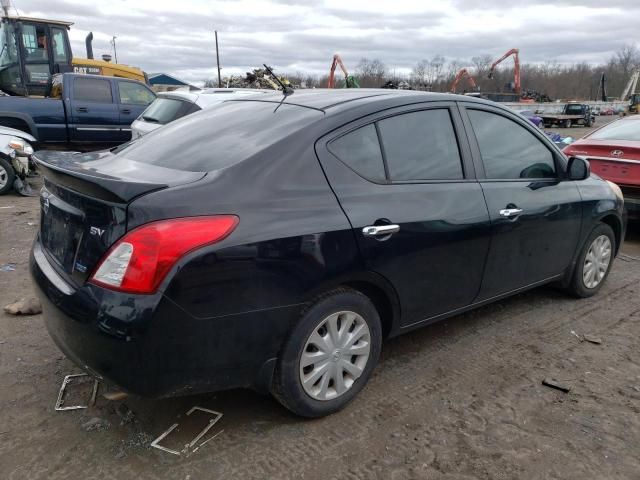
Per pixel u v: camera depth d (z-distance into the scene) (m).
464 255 3.33
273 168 2.62
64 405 2.94
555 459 2.61
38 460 2.51
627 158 6.30
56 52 13.75
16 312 4.06
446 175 3.31
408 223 2.97
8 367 3.32
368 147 2.97
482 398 3.12
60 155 3.21
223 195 2.44
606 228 4.64
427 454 2.63
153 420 2.83
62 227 2.63
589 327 4.11
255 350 2.52
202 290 2.30
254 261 2.41
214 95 8.51
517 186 3.71
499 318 4.24
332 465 2.54
